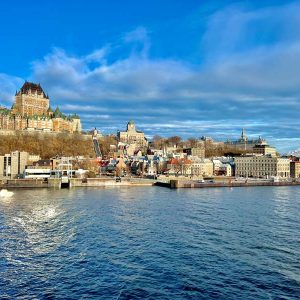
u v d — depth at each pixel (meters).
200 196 196.62
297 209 144.12
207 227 105.44
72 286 62.47
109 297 58.44
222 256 77.44
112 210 137.75
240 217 123.00
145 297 58.38
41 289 61.38
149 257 76.81
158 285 62.69
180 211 136.12
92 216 123.56
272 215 127.88
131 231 100.06
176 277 66.00
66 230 101.31
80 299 57.81
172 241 89.19
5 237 93.12
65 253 79.75
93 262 73.81
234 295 59.03
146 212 133.12
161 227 105.25
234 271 68.88
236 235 95.69
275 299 57.72
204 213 131.38
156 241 89.31
